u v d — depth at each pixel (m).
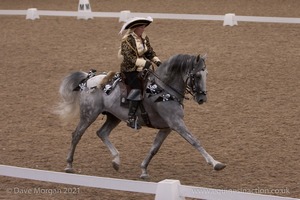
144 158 14.00
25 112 17.94
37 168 13.48
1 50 25.20
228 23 27.06
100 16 29.47
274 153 13.99
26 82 21.00
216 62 22.22
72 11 30.89
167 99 12.14
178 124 12.04
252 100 18.22
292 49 23.38
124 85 12.59
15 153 14.53
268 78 20.27
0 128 16.58
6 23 29.77
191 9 31.14
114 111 12.77
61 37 26.77
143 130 16.11
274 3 31.88
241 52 23.28
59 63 23.03
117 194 11.79
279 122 16.25
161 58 22.61
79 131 13.16
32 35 27.33
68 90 13.27
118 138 15.52
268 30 26.12
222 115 17.05
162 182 10.41
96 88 12.93
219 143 14.85
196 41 24.94
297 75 20.44
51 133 16.11
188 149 14.55
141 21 12.36
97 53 24.05
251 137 15.19
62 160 14.03
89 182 11.17
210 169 13.16
